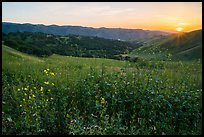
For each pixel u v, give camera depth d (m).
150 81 7.69
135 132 5.47
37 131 5.36
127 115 6.51
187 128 6.19
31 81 9.02
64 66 14.02
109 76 8.52
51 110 5.95
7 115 5.98
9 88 7.98
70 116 5.80
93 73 8.75
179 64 10.14
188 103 6.71
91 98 7.15
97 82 8.16
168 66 9.59
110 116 6.46
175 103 6.81
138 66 8.88
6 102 6.59
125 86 7.21
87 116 6.32
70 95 7.45
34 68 12.55
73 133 5.19
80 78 8.52
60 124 5.62
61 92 7.52
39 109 5.89
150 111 6.29
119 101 6.71
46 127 5.52
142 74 8.25
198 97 7.21
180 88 7.88
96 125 5.45
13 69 11.75
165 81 8.22
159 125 5.89
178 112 6.48
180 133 5.88
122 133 5.38
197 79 8.81
